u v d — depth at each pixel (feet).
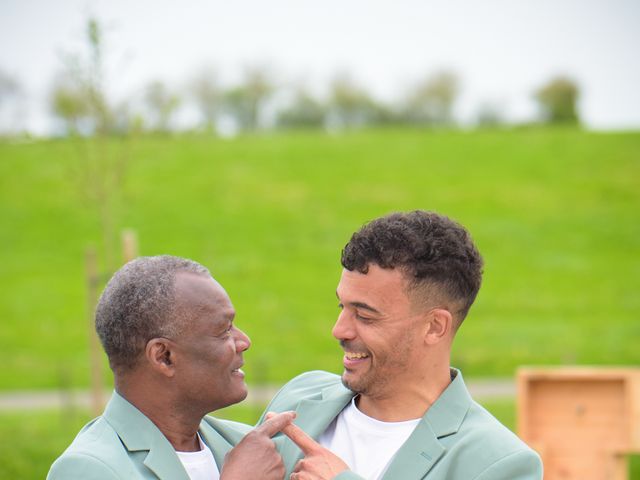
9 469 26.68
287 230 87.20
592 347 57.36
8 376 51.65
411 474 8.87
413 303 9.09
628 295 72.38
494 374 50.55
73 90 27.20
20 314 67.10
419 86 182.70
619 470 16.98
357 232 9.32
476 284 9.42
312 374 11.08
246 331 62.23
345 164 108.78
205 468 9.45
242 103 180.14
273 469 9.16
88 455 8.46
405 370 9.24
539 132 124.57
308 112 181.68
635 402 16.75
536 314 67.05
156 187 95.96
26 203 90.48
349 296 9.21
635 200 96.84
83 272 76.64
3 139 58.29
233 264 77.66
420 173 105.81
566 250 83.35
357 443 9.47
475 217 91.50
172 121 34.81
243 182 100.12
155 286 9.02
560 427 17.25
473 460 8.73
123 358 9.09
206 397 9.21
